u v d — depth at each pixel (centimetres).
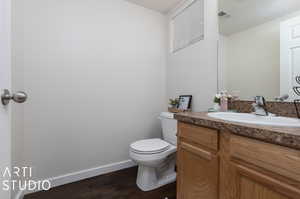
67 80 167
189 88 188
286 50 106
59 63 162
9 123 70
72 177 171
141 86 215
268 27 117
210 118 97
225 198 84
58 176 164
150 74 222
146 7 217
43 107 156
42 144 156
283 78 108
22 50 144
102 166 189
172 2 205
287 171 60
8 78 68
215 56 154
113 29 193
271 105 112
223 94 139
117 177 182
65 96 166
